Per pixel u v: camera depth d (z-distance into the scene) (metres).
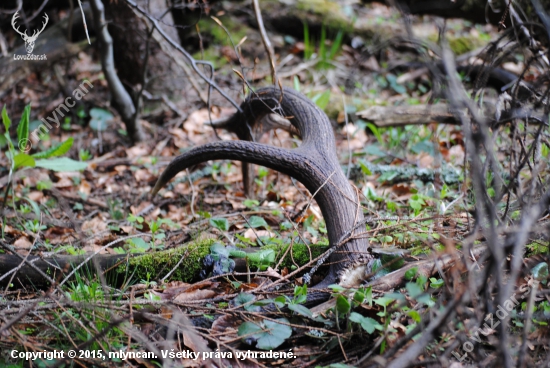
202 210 4.28
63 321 2.46
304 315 2.40
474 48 6.73
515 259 1.85
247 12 7.04
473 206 3.18
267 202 4.32
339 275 2.67
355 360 2.33
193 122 5.67
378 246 2.96
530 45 3.20
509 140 4.09
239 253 2.94
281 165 2.96
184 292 2.74
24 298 2.81
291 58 6.74
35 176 4.88
